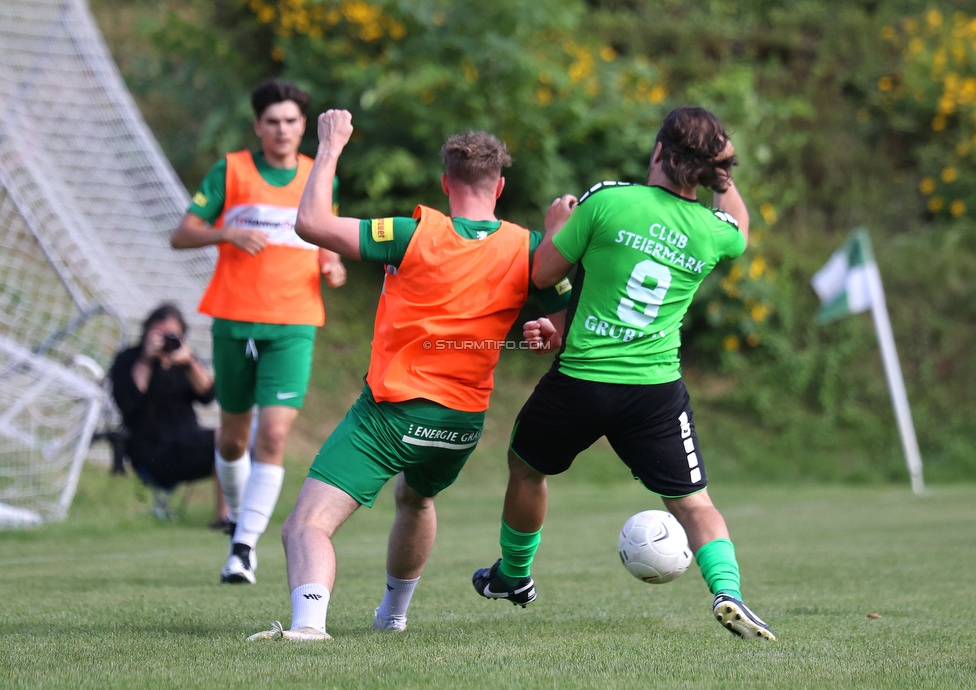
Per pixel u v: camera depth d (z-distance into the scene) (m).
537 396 12.59
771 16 74.12
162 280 39.94
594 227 12.17
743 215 13.38
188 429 30.27
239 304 19.59
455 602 16.17
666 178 12.47
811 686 9.16
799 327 60.31
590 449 52.69
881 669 10.04
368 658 10.35
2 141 39.41
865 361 59.72
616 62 63.06
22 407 33.22
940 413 58.03
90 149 42.25
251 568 18.75
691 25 71.44
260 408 19.53
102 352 39.28
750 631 11.71
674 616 14.43
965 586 18.05
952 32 71.56
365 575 20.28
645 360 12.26
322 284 56.47
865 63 72.31
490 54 53.69
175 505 35.66
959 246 65.12
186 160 57.19
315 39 54.00
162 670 9.68
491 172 12.57
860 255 51.28
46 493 32.50
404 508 13.05
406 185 53.78
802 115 66.25
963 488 50.69
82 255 38.44
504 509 13.48
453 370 12.05
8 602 15.68
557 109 55.06
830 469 53.72
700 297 57.31
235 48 58.69
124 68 59.97
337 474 11.98
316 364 52.12
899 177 69.62
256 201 19.75
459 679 9.34
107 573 20.17
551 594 17.33
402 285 12.19
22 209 36.72
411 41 54.44
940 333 60.78
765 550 25.28
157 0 64.00
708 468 53.06
